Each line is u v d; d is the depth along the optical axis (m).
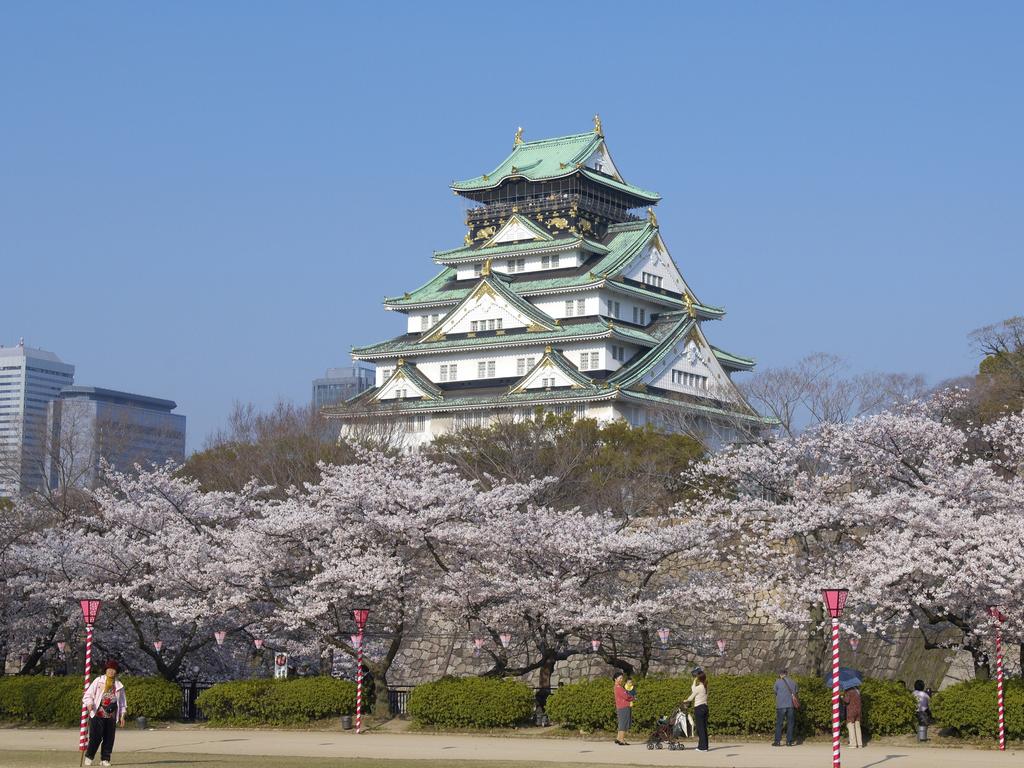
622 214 145.75
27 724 52.53
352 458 87.31
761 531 53.91
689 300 132.12
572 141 147.75
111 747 36.41
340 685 50.75
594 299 131.12
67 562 56.50
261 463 87.88
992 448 63.19
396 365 138.50
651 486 82.81
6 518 62.91
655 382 125.69
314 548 52.81
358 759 38.34
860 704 42.88
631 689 44.38
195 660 60.78
